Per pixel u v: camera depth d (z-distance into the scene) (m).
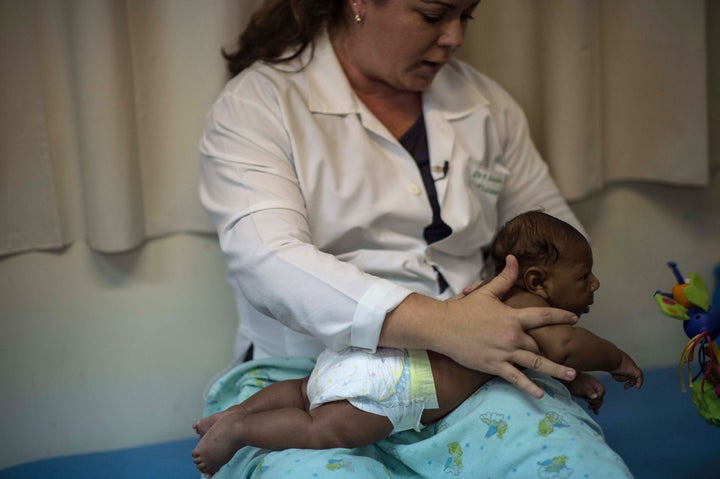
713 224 2.08
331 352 1.36
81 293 1.78
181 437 1.89
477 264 1.65
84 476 1.64
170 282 1.82
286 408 1.31
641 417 1.76
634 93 1.92
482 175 1.61
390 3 1.40
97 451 1.85
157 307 1.83
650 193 2.04
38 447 1.82
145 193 1.75
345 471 1.20
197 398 1.89
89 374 1.82
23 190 1.69
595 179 1.90
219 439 1.31
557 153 1.86
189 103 1.72
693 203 2.06
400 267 1.50
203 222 1.78
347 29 1.55
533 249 1.34
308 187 1.45
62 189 1.72
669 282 2.08
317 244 1.48
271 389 1.39
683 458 1.60
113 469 1.66
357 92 1.57
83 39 1.58
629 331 2.06
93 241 1.69
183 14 1.67
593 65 1.83
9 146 1.66
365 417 1.27
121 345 1.82
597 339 1.29
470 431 1.26
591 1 1.79
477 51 1.85
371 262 1.50
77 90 1.61
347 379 1.27
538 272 1.33
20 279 1.74
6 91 1.63
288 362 1.52
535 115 1.89
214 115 1.50
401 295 1.27
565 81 1.82
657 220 2.06
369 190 1.48
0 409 1.78
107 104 1.61
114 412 1.85
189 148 1.74
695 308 1.30
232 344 1.89
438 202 1.55
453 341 1.24
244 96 1.50
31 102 1.65
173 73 1.70
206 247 1.83
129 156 1.66
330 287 1.29
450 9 1.40
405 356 1.28
